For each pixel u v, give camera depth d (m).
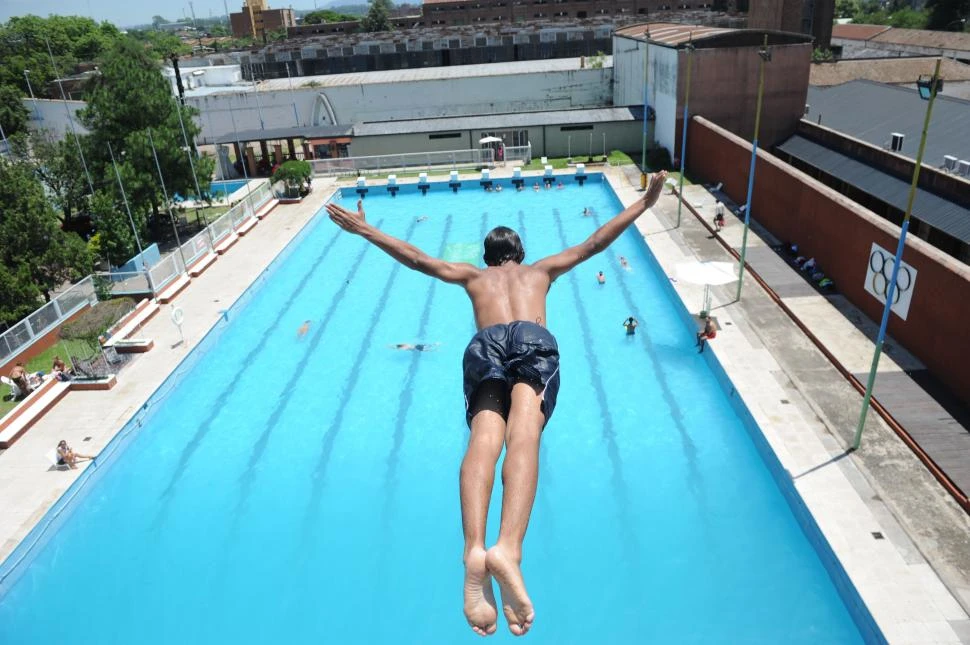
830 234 20.89
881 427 14.59
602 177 35.66
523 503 2.29
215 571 13.16
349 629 11.83
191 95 45.50
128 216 27.97
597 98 46.88
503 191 35.75
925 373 16.14
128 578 13.14
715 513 13.63
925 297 16.20
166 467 16.14
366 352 20.61
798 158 31.39
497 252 3.61
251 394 18.84
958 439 13.84
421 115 46.12
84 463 15.52
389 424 17.11
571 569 12.63
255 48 63.03
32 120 46.66
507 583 2.08
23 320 19.80
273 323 22.88
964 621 10.23
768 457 14.43
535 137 40.19
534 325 2.91
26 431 16.70
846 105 35.03
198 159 30.67
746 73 33.91
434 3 96.25
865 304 19.16
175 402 18.70
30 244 21.42
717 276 19.11
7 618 12.47
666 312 21.72
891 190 24.25
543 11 93.12
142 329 21.73
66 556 13.75
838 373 16.67
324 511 14.47
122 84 28.62
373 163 40.12
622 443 15.80
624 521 13.62
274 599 12.50
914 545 11.63
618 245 27.23
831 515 12.38
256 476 15.62
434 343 20.92
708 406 16.88
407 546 13.48
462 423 16.98
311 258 28.64
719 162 30.98
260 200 33.34
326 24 107.81
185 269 25.39
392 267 27.17
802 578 12.01
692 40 33.47
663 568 12.51
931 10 76.19
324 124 45.25
